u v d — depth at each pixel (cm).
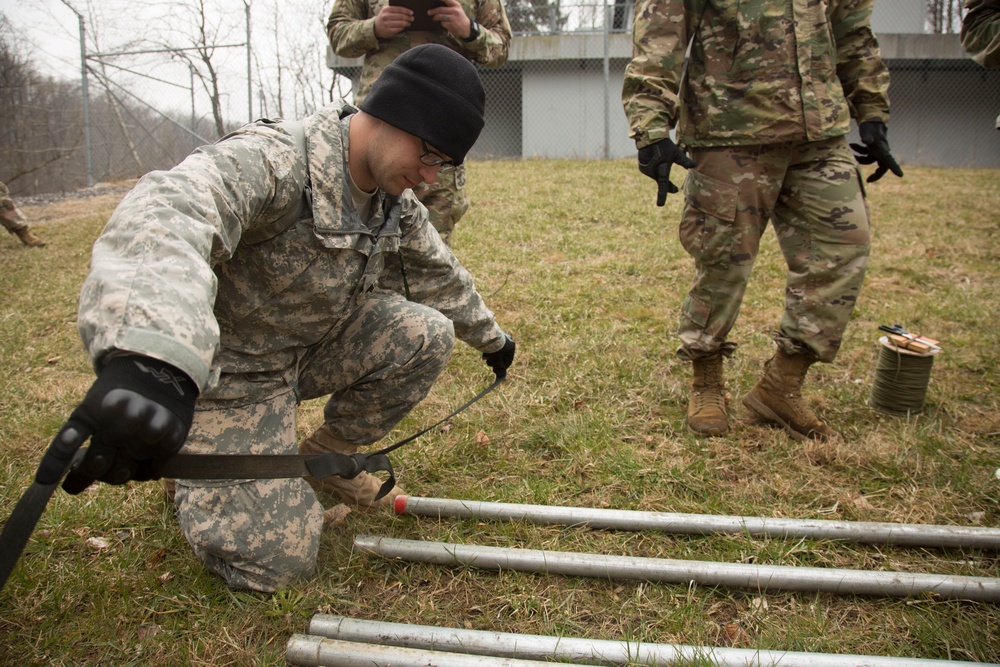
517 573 212
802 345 288
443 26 350
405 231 212
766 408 306
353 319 221
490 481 266
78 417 102
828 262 277
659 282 520
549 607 200
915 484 263
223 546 193
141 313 111
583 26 1449
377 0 364
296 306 192
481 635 180
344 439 241
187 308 116
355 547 217
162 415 105
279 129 174
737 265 286
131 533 228
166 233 125
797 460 280
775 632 190
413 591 207
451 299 232
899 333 319
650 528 232
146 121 1401
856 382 354
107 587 202
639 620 197
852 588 203
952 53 1420
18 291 536
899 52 1415
